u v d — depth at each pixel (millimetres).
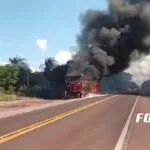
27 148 13258
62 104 48469
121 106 40844
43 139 15688
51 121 24203
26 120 25281
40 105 45656
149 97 68625
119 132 18125
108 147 13367
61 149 12992
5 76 94812
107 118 26234
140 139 15656
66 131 18641
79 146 13680
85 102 52156
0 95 63812
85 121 24109
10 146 13773
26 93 90812
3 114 30609
